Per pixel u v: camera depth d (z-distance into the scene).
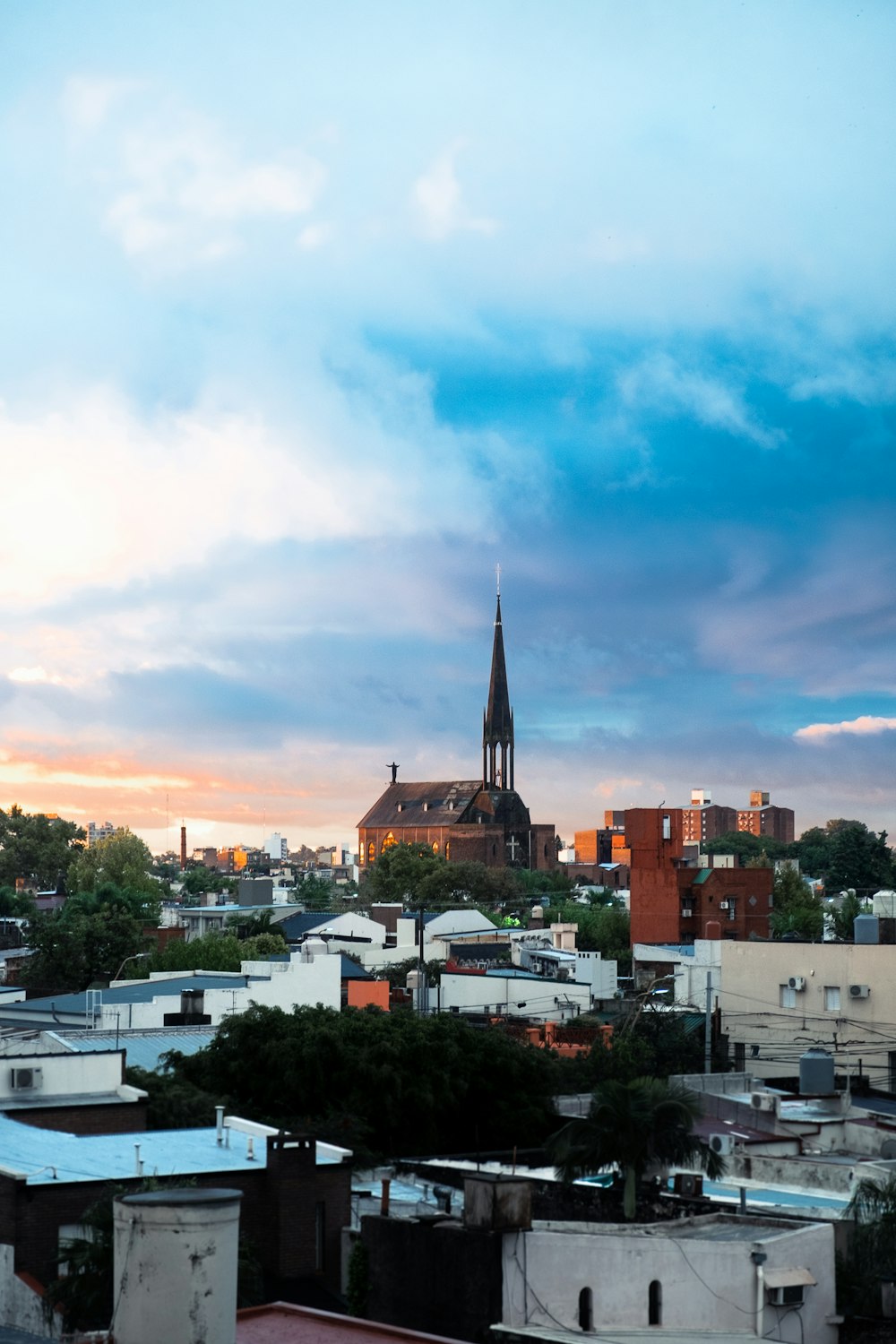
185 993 94.56
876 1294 42.34
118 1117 52.97
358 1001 117.44
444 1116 65.62
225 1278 25.86
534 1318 37.12
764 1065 95.56
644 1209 45.09
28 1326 38.75
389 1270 39.59
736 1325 38.97
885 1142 56.78
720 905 184.12
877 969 96.44
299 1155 44.44
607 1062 78.88
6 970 162.00
